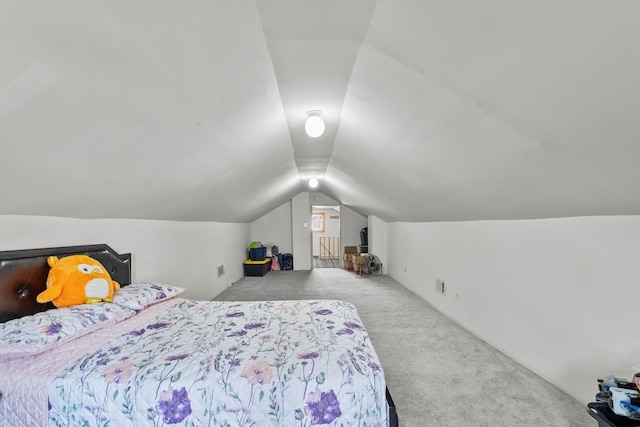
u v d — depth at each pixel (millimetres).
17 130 1132
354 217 8359
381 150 2531
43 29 829
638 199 1456
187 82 1356
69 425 1335
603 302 1917
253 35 1264
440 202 3061
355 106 2025
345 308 2381
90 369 1440
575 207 1836
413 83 1438
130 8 895
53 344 1571
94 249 2367
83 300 1936
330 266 8562
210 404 1350
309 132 2240
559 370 2230
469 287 3363
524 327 2561
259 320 2115
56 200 1836
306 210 7816
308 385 1397
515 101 1170
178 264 3758
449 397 2168
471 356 2775
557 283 2232
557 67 939
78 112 1195
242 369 1456
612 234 1859
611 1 697
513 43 937
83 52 960
